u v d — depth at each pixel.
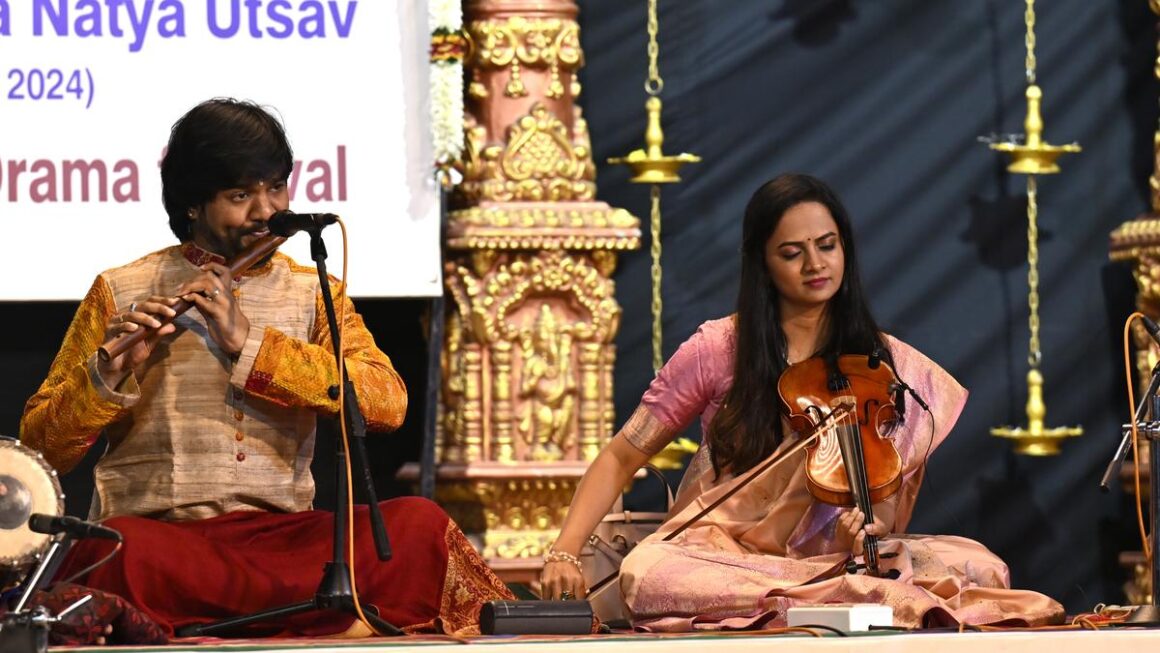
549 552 8.41
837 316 8.35
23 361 11.13
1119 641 6.45
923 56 12.23
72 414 7.00
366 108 10.75
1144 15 12.36
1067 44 12.32
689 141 12.05
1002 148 11.62
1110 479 7.38
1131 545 12.33
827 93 12.16
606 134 11.98
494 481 11.16
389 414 7.46
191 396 7.27
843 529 7.82
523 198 11.27
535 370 11.25
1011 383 12.30
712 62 12.06
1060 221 12.34
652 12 11.83
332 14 10.76
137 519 6.96
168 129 10.63
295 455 7.43
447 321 11.36
